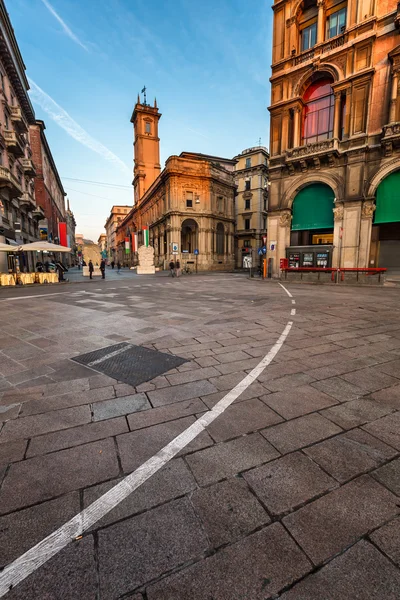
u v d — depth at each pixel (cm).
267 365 378
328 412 267
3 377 345
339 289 1355
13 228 2331
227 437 229
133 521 158
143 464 200
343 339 499
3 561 137
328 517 160
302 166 1825
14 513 162
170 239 3759
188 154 4434
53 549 142
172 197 3675
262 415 261
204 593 124
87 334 534
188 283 1773
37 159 3722
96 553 140
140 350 439
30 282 1761
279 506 167
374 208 1622
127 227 7038
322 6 1723
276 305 860
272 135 1991
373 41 1561
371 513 163
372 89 1584
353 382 330
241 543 145
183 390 309
